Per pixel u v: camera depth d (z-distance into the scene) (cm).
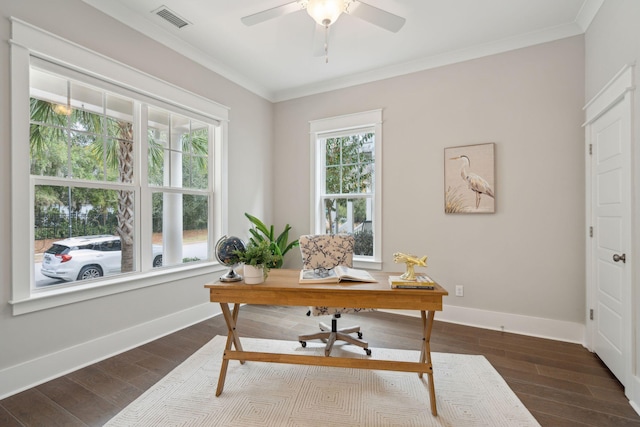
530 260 282
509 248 290
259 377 205
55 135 216
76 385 196
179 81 294
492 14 248
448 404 176
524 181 283
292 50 308
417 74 331
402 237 339
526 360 230
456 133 312
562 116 269
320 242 264
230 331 193
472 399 181
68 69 215
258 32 277
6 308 186
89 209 236
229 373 210
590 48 247
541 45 276
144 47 262
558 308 272
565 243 269
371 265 355
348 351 244
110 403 178
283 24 265
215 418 164
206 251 334
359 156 375
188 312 304
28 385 193
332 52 310
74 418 165
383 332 284
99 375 208
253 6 241
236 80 361
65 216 221
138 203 266
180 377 205
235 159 362
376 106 354
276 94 420
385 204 348
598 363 225
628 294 185
